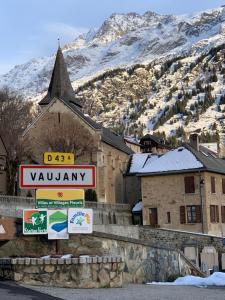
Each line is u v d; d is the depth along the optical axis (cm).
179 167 6212
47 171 2198
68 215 2194
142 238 5447
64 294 1688
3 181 7156
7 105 8944
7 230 2242
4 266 1981
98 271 1980
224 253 5112
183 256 2972
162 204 6288
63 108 8056
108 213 6244
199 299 1659
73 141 7725
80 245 2348
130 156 9150
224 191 6556
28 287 1822
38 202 2177
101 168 7825
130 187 8481
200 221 6041
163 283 2425
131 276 2494
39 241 2305
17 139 7369
